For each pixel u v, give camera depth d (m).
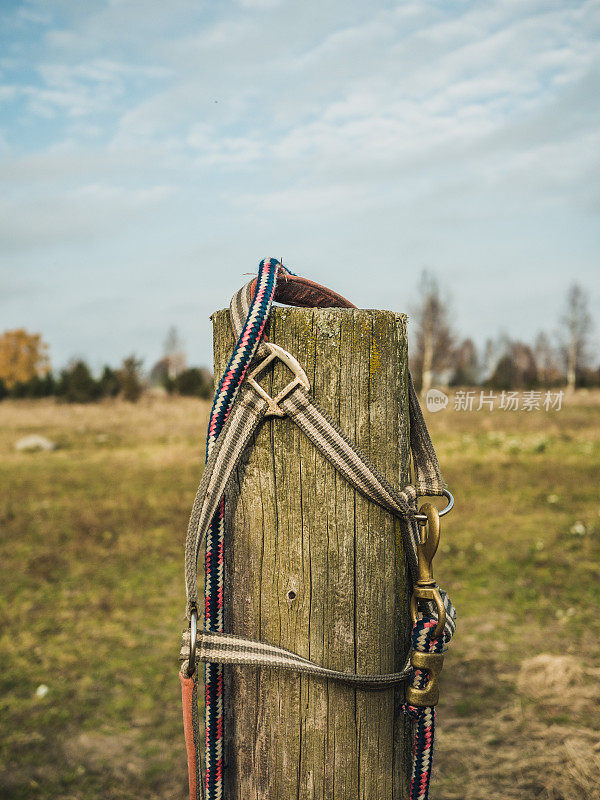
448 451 12.52
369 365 1.19
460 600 5.32
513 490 9.05
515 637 4.56
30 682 4.07
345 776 1.20
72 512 8.16
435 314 34.03
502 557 6.26
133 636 4.74
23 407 28.66
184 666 1.11
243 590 1.23
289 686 1.21
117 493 9.31
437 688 1.20
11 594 5.55
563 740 3.18
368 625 1.19
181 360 44.66
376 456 1.20
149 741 3.46
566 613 4.92
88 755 3.35
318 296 1.37
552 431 14.60
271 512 1.20
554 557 6.18
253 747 1.23
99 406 27.95
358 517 1.18
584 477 9.70
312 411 1.16
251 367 1.18
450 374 33.88
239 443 1.17
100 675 4.16
